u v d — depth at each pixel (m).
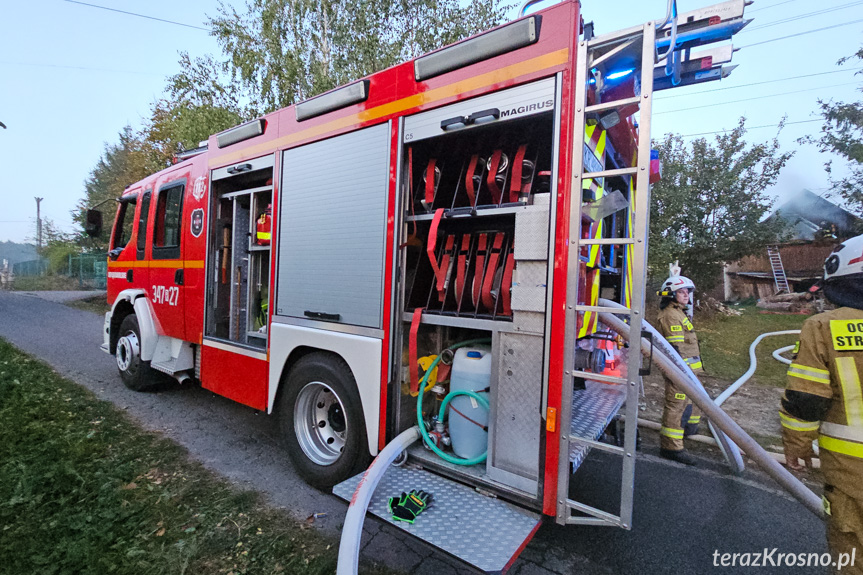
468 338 2.89
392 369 2.59
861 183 8.26
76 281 25.38
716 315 9.80
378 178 2.67
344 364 2.92
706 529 2.85
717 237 9.67
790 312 9.55
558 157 1.98
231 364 3.73
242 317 3.95
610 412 2.74
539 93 2.03
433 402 2.87
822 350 1.77
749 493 3.34
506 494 2.19
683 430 4.03
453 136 2.40
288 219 3.25
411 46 10.45
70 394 5.02
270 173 3.60
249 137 3.62
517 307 2.13
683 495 3.29
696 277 10.05
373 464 2.27
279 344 3.28
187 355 4.43
